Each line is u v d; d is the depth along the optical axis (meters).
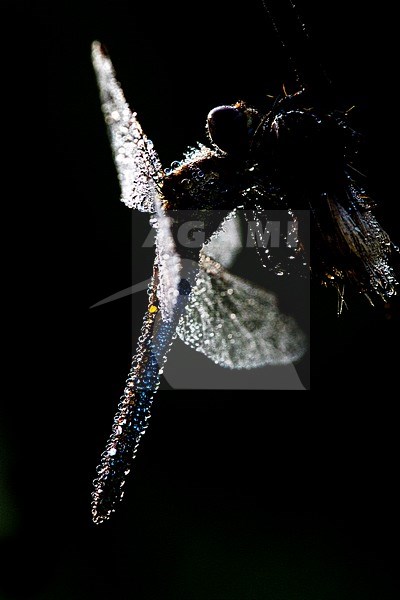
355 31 0.40
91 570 0.35
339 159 0.23
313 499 0.38
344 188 0.23
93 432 0.40
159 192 0.24
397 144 0.28
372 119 0.30
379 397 0.39
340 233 0.24
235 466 0.39
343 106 0.24
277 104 0.24
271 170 0.24
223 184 0.24
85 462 0.39
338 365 0.39
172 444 0.40
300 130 0.23
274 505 0.38
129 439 0.23
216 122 0.24
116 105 0.24
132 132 0.24
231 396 0.40
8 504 0.37
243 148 0.24
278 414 0.40
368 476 0.38
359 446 0.39
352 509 0.38
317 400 0.39
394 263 0.24
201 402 0.40
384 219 0.24
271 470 0.39
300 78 0.23
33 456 0.39
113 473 0.23
